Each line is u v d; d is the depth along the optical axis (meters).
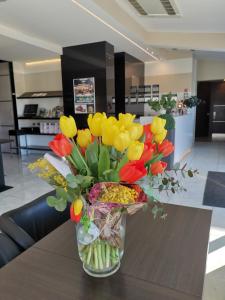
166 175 0.92
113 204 0.80
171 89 7.86
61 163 0.85
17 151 7.52
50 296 0.86
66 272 0.98
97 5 3.35
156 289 0.88
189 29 5.16
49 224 1.59
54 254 1.10
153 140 0.87
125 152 0.79
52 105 7.38
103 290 0.88
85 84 5.57
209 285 1.94
